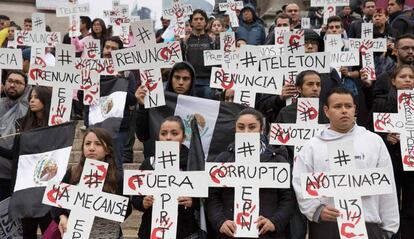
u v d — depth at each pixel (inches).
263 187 224.2
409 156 260.1
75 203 229.6
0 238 273.4
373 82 360.8
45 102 299.4
